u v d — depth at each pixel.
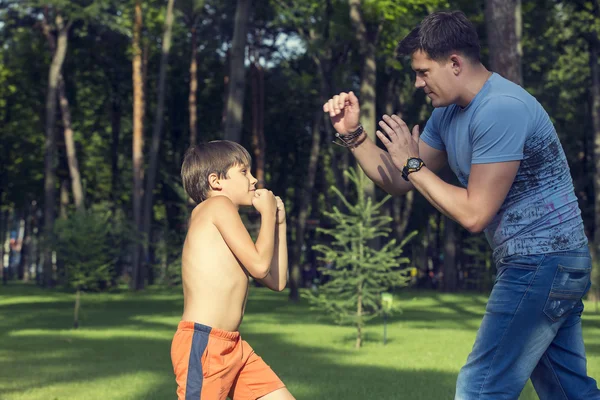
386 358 13.13
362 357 13.27
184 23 44.47
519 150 3.47
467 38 3.54
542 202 3.55
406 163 3.61
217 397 3.68
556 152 3.58
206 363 3.67
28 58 43.53
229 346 3.73
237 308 3.79
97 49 43.62
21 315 23.58
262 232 3.79
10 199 49.25
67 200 46.84
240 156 3.97
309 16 30.73
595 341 15.96
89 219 20.05
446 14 3.58
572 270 3.55
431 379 10.44
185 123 48.28
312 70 43.22
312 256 49.88
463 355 13.62
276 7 33.59
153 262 45.59
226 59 43.47
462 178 3.79
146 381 10.12
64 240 19.59
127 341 15.75
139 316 23.64
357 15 23.75
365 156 4.24
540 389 3.81
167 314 24.67
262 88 42.47
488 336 3.58
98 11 36.84
